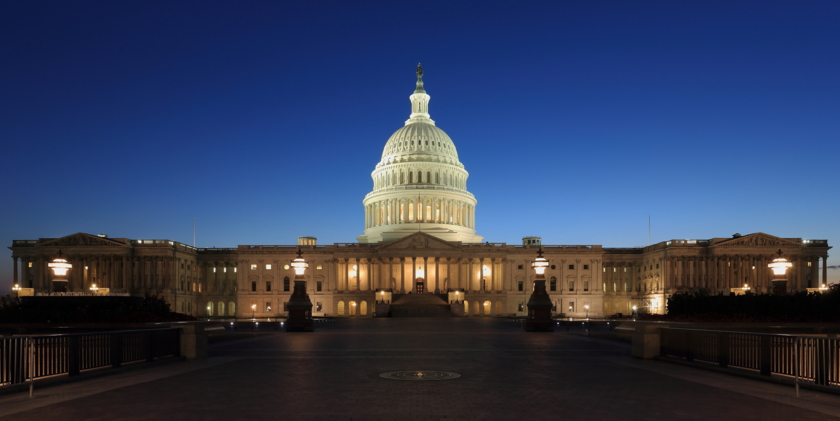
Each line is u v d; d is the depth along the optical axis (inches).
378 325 3036.4
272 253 5743.1
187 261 5679.1
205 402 708.7
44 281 5221.5
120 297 1616.6
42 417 629.9
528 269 5669.3
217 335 1813.5
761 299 1662.2
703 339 1040.8
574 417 624.4
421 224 6254.9
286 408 671.8
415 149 6579.7
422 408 669.9
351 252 5644.7
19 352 810.8
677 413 645.9
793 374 867.4
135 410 663.8
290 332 2279.8
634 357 1215.6
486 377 917.8
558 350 1413.6
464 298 5467.5
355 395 754.2
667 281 5305.1
